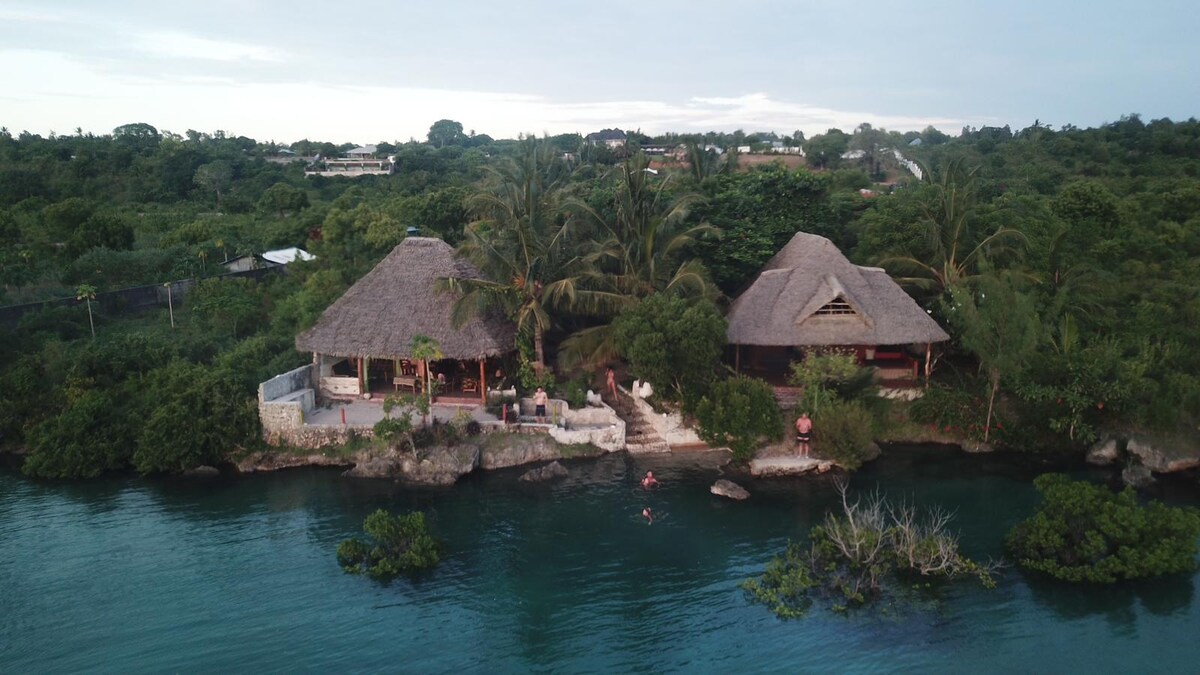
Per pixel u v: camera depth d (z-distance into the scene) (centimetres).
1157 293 4056
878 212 5041
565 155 10312
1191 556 2511
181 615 2384
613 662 2147
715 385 3566
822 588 2469
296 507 3127
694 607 2403
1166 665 2088
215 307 4906
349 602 2452
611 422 3691
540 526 2933
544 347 4434
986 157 9212
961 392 3741
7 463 3666
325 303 4672
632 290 3956
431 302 3875
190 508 3133
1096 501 2553
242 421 3544
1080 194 4809
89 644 2239
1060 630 2250
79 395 3756
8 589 2533
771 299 4022
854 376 3609
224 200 9481
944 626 2277
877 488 3231
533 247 3894
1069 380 3491
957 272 4300
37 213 7138
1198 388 3397
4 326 4272
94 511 3119
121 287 5406
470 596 2484
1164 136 8619
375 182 11650
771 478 3341
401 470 3391
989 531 2847
